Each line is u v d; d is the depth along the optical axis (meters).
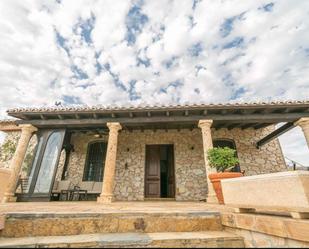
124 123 6.06
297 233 1.24
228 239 1.67
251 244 1.63
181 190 7.24
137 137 8.26
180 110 5.68
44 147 6.23
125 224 1.88
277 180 1.45
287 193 1.34
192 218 1.98
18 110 5.79
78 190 6.50
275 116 5.61
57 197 6.90
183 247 1.57
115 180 7.54
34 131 6.35
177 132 8.23
